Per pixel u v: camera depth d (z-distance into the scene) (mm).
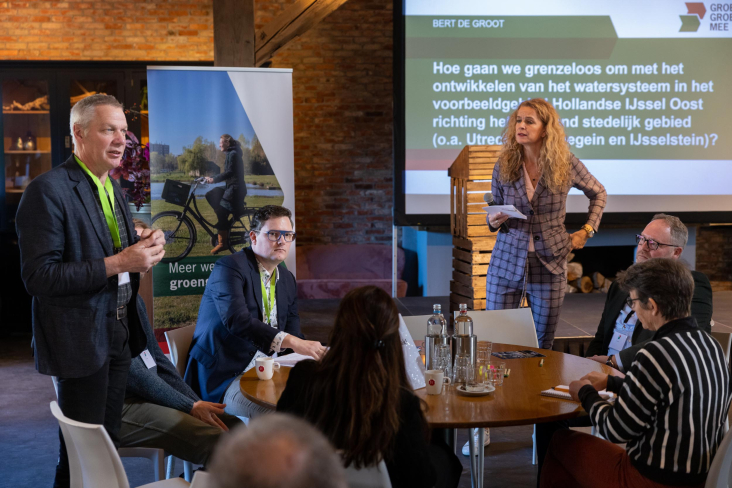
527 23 6203
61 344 2006
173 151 4305
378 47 7453
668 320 1847
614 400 1979
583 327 5129
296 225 7578
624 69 6320
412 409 1543
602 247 7254
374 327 1498
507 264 3545
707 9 6316
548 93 6281
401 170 6230
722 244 7699
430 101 6199
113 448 1696
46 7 6738
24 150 6566
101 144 2088
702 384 1739
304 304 6570
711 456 1775
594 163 6371
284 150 4449
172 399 2428
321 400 1524
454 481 1953
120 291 2158
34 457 3309
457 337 2221
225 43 4758
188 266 4363
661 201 6457
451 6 6141
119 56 6855
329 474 586
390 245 7492
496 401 1983
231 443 602
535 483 2979
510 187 3527
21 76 6551
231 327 2617
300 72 7414
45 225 1972
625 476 1831
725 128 6441
